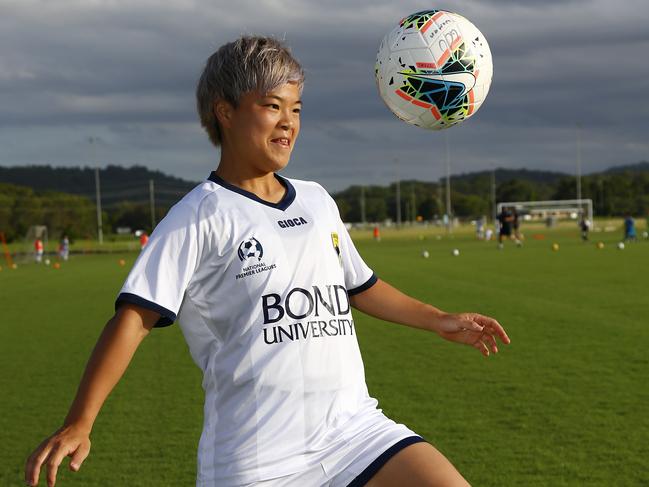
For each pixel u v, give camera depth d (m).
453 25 3.57
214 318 2.73
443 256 32.62
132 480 5.46
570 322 12.37
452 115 3.63
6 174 168.50
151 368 9.60
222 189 2.80
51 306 17.31
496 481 5.19
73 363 10.12
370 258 32.12
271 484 2.65
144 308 2.61
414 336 11.43
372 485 2.64
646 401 7.15
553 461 5.55
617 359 9.18
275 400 2.67
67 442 2.38
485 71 3.62
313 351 2.71
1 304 17.97
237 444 2.66
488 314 13.60
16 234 80.94
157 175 172.88
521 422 6.57
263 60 2.74
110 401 7.81
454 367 9.01
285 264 2.73
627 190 113.38
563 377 8.27
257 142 2.77
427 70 3.53
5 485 5.45
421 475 2.57
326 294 2.79
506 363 9.13
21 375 9.35
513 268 24.58
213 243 2.71
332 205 3.05
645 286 17.91
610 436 6.10
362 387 2.88
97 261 39.91
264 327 2.68
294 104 2.82
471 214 122.44
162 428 6.77
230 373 2.69
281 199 2.87
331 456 2.69
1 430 6.87
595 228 70.81
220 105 2.82
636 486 5.03
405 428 2.79
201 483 2.74
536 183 147.25
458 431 6.35
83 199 90.50
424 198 123.50
